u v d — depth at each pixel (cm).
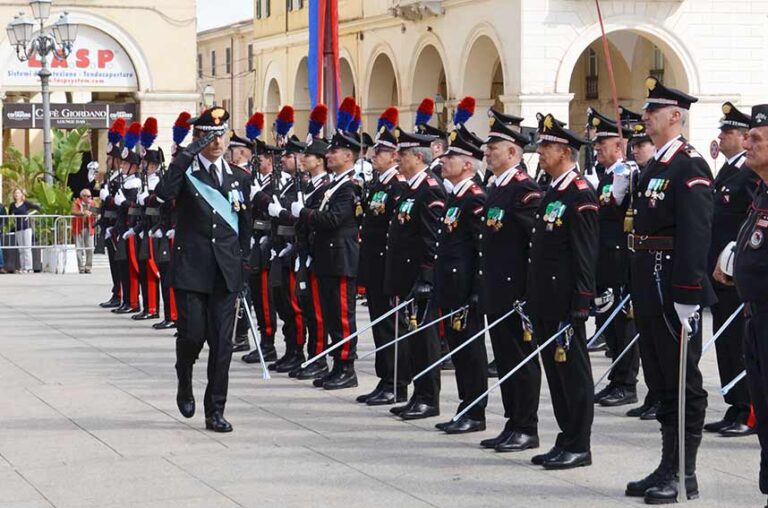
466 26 4278
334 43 2289
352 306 1459
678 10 4038
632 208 1027
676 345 996
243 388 1472
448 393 1432
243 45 7606
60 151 3716
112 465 1104
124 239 2167
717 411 1324
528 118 3962
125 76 3828
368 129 5103
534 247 1087
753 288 883
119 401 1391
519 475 1058
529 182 1138
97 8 3772
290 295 1563
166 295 1986
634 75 4384
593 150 1576
